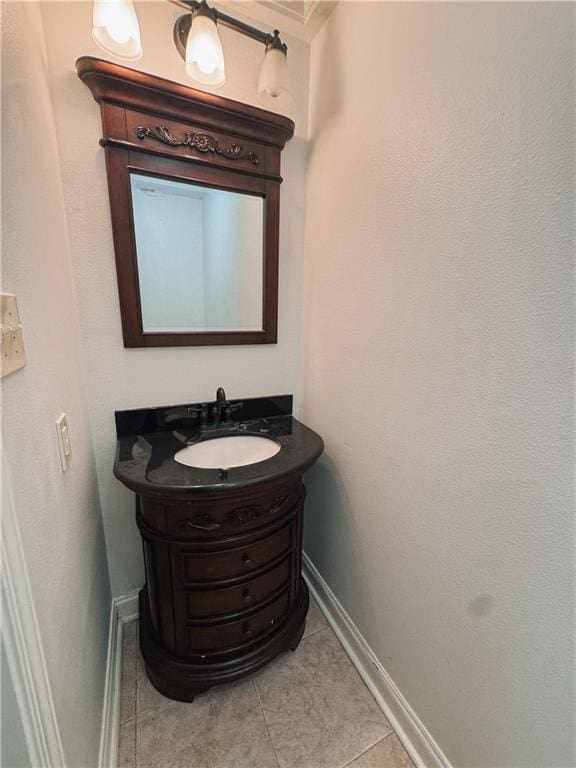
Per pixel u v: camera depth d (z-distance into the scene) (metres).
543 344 0.60
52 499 0.66
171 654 1.07
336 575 1.34
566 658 0.61
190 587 1.00
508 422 0.67
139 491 0.90
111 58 0.99
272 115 1.16
